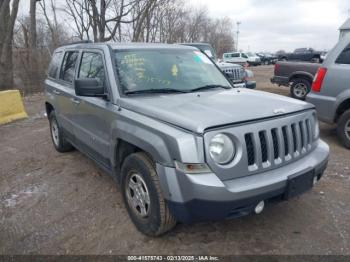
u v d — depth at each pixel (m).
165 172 2.71
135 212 3.34
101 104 3.72
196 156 2.56
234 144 2.67
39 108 11.01
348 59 5.43
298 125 3.11
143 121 3.00
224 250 3.02
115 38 17.73
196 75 4.06
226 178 2.63
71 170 5.05
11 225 3.55
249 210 2.73
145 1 17.61
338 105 5.52
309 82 11.01
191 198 2.58
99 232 3.36
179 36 30.62
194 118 2.70
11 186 4.56
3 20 15.66
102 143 3.82
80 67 4.49
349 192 4.06
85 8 17.33
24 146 6.49
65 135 5.39
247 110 2.91
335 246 3.02
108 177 4.74
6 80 14.93
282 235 3.21
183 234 3.27
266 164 2.81
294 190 2.89
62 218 3.66
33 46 18.48
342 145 5.83
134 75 3.70
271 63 49.94
